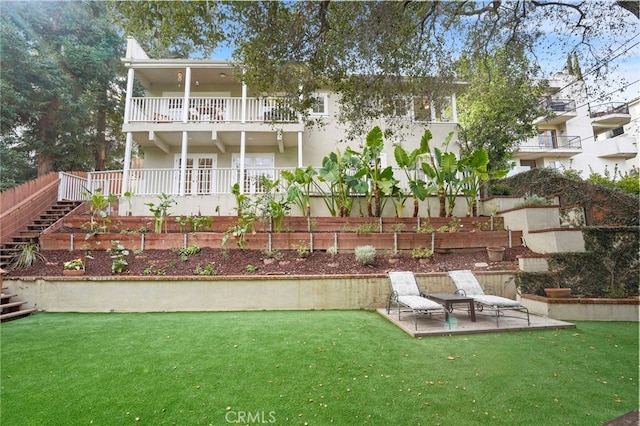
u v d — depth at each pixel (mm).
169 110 13008
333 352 4207
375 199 10094
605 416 2748
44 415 2797
